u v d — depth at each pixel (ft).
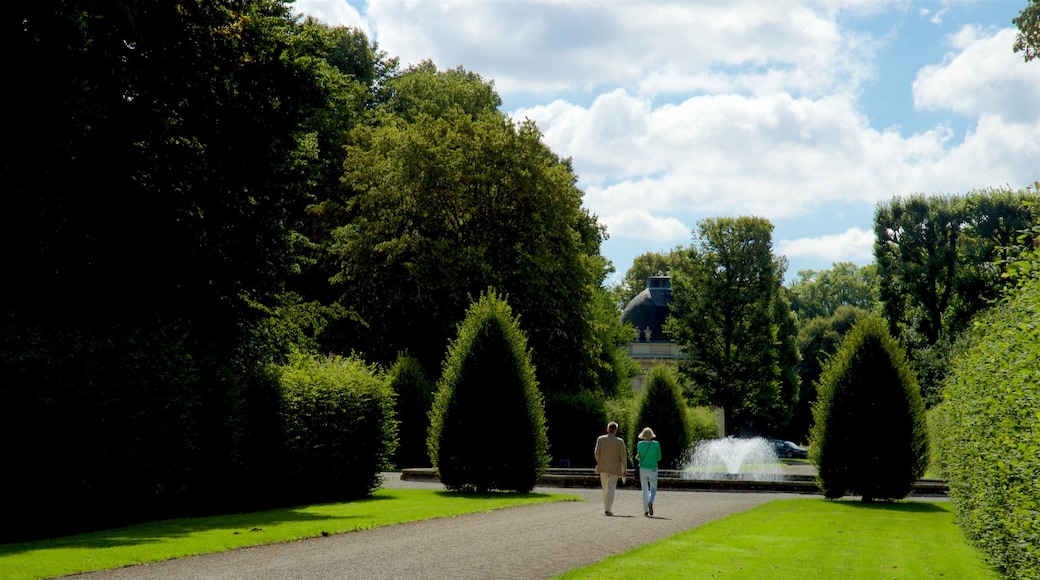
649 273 354.33
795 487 101.55
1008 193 172.35
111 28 60.39
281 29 78.89
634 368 234.17
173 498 61.21
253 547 44.16
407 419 135.33
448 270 139.33
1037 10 79.46
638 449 67.72
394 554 41.88
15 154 55.88
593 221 199.52
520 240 147.54
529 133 152.76
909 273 177.58
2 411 49.88
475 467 84.33
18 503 50.75
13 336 51.70
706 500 85.20
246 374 69.97
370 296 148.25
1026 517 30.27
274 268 79.30
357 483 79.05
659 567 38.14
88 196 63.31
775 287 210.18
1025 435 31.19
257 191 75.82
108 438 55.42
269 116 75.00
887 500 86.28
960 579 38.83
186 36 67.26
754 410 213.46
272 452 70.38
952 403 64.08
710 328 206.80
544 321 145.38
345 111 150.20
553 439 152.05
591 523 58.49
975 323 39.58
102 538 45.83
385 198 146.82
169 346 60.90
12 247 58.70
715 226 208.64
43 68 54.65
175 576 34.78
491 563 39.27
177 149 69.05
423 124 151.12
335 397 76.54
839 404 85.97
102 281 66.64
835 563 42.27
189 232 69.41
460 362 86.07
